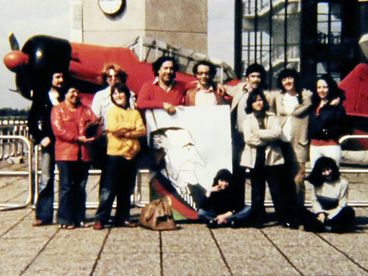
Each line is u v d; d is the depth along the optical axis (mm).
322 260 6375
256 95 8195
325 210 7969
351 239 7426
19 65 13508
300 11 30266
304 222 7840
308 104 8422
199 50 19984
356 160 19031
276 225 8305
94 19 19516
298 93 8492
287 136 8352
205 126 8492
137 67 15328
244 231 7902
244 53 30016
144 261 6352
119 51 15336
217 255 6594
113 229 8078
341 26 30641
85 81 14438
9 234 7805
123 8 19422
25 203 10234
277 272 5922
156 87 8594
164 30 19578
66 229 8102
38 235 7727
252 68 8500
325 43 30578
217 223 8094
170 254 6648
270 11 29828
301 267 6098
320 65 30609
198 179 8438
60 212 8141
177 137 8477
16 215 9266
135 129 8016
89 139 8055
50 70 13648
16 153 19938
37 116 8375
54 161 8430
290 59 30188
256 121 8172
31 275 5871
